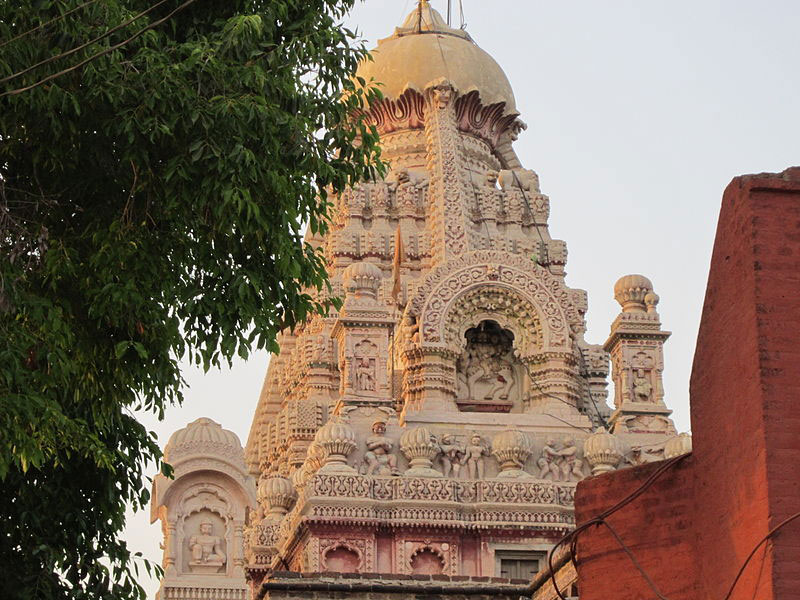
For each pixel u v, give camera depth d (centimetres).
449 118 7025
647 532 2472
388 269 6925
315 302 3014
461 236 6644
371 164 3091
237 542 5219
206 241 2859
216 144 2755
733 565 2241
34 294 2761
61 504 2947
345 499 5434
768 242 2247
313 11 3008
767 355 2195
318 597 3956
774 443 2159
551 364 5997
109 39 2739
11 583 2859
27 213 2867
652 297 5991
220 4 2972
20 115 2692
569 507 5538
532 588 3675
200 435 5319
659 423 5828
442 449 5634
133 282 2747
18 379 2614
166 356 2859
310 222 2997
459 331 5991
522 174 7188
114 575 2948
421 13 7531
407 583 4128
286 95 2916
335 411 5859
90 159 2820
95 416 2866
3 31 2645
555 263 6944
